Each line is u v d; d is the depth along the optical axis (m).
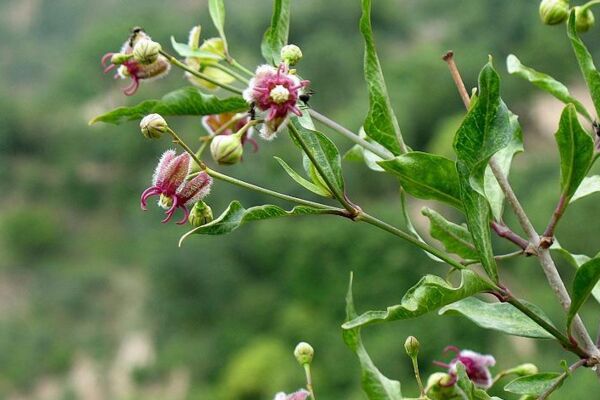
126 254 36.84
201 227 2.18
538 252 2.36
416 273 25.61
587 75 2.44
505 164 2.61
